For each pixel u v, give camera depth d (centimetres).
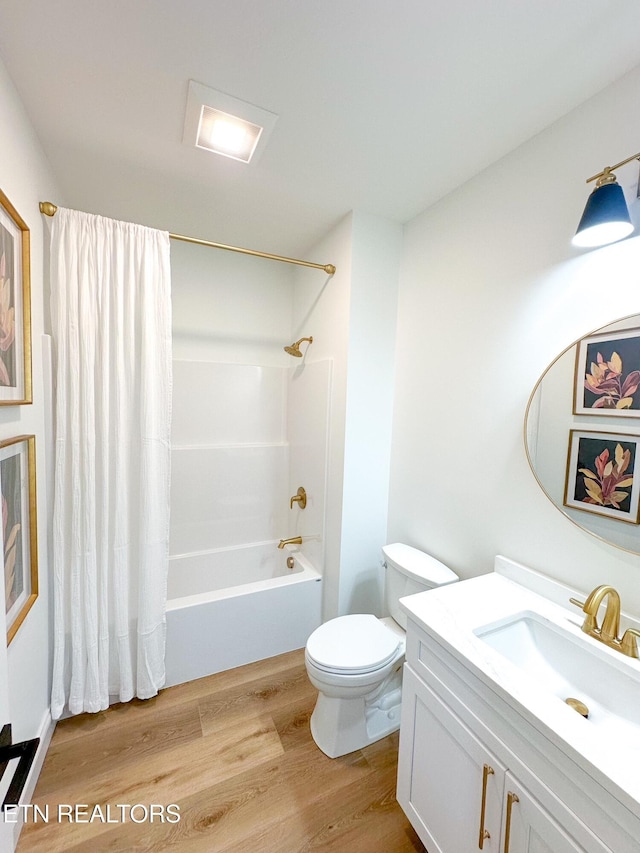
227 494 260
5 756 62
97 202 185
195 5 92
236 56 105
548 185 129
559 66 107
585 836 69
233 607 193
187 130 136
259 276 265
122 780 136
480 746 92
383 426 207
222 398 258
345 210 189
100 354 156
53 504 151
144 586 166
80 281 151
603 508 114
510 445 143
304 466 246
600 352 114
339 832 121
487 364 152
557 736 73
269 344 271
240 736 155
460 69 108
